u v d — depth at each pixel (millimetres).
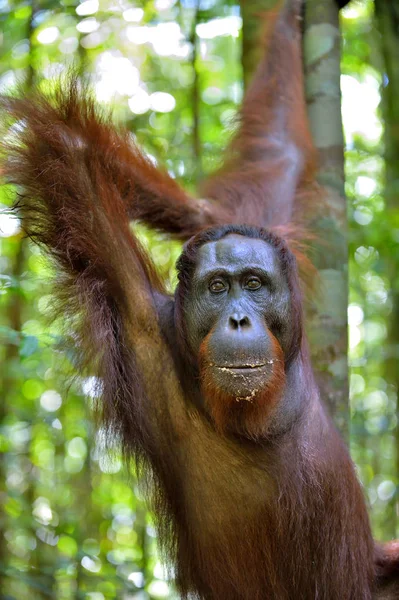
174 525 4023
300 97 5410
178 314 3762
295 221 5051
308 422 3871
